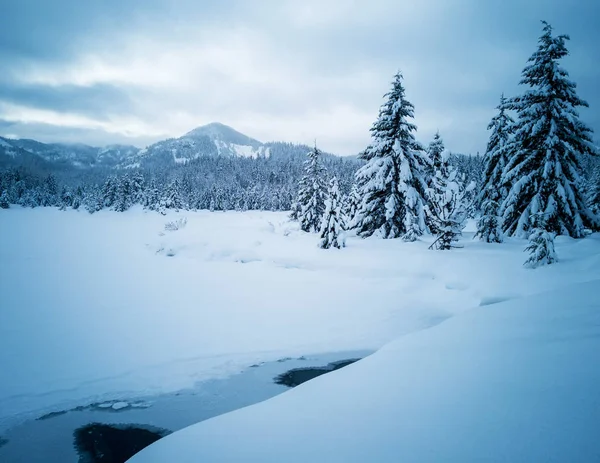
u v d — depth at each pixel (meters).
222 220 46.50
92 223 40.72
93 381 6.03
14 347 6.97
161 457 3.25
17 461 4.27
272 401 4.13
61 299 10.11
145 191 69.19
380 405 3.31
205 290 11.48
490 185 24.61
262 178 120.81
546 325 4.60
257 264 15.32
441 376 3.67
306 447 2.81
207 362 6.82
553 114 17.23
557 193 16.73
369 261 14.08
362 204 21.36
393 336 8.04
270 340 7.80
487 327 5.20
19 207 74.88
